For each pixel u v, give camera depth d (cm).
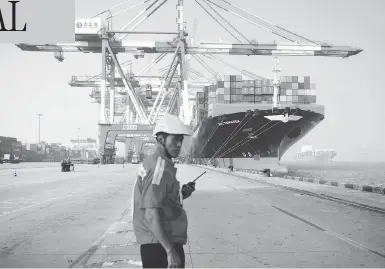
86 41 6894
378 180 5456
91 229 821
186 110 6744
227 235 760
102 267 535
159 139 287
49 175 3384
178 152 288
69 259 577
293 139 5491
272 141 5300
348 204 1255
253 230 813
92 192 1719
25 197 1508
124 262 560
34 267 534
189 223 899
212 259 577
